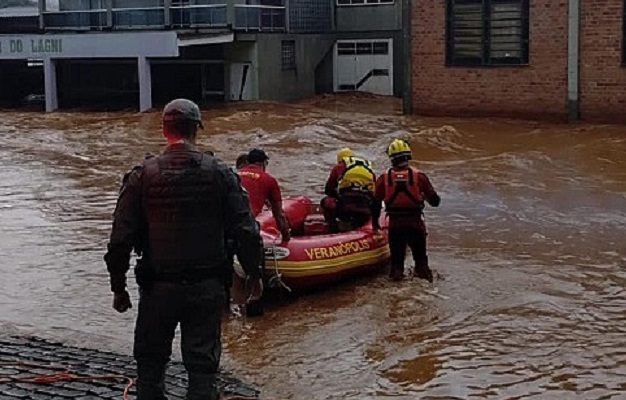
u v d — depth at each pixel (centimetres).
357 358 754
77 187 1667
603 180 1565
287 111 2636
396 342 789
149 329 463
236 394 655
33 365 694
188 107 468
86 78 3266
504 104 2259
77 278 1038
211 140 2156
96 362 715
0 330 848
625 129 2048
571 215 1323
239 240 459
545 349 758
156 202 453
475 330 813
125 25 2945
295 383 700
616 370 707
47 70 2956
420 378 704
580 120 2170
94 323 873
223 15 2820
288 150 2000
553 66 2184
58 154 2077
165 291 454
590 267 1032
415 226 959
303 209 1056
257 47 2877
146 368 473
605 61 2127
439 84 2334
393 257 974
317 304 909
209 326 462
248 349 782
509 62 2239
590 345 766
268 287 902
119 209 458
